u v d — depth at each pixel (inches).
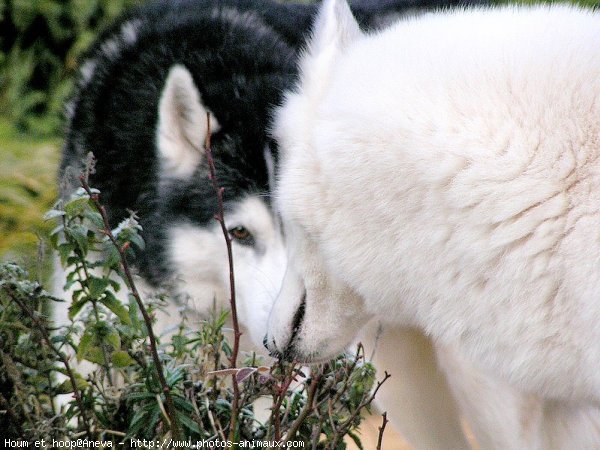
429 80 213.8
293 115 241.6
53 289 355.6
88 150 389.4
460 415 319.3
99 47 425.4
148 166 381.4
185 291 372.2
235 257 358.3
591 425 237.1
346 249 222.5
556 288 204.2
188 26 408.2
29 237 470.6
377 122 212.2
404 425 314.3
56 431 230.4
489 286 210.7
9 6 724.0
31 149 641.0
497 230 206.1
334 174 217.5
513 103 207.8
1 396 222.8
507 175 203.9
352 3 430.3
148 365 229.3
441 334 223.6
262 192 351.9
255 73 383.9
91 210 227.3
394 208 213.5
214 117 364.2
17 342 235.5
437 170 207.3
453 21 237.5
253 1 436.5
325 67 243.9
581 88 206.5
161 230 373.4
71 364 315.0
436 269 215.0
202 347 238.8
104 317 241.8
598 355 201.8
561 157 202.5
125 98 393.4
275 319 245.0
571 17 228.2
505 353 215.8
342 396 237.5
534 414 274.7
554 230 202.2
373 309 234.2
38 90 734.5
